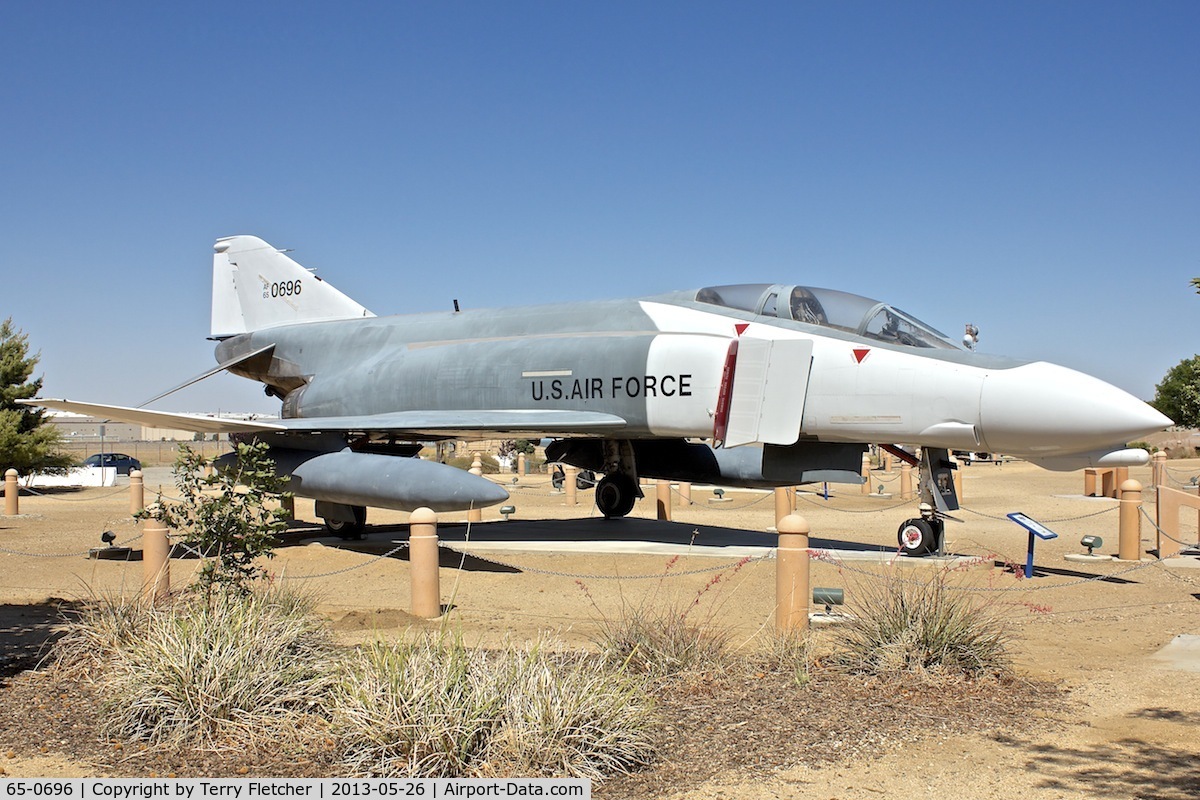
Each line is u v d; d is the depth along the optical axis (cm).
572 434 1520
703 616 966
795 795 492
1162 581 1188
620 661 703
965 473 3897
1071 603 1041
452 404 1580
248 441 1580
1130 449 1242
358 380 1708
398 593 1131
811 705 641
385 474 1361
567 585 1164
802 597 814
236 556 831
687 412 1367
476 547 1470
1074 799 486
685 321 1429
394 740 520
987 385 1190
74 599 1075
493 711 528
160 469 4509
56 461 3161
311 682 615
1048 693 675
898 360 1252
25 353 3188
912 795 492
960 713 626
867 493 2809
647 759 540
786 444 1293
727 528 1767
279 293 2014
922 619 728
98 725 595
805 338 1305
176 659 588
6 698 653
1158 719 617
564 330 1536
